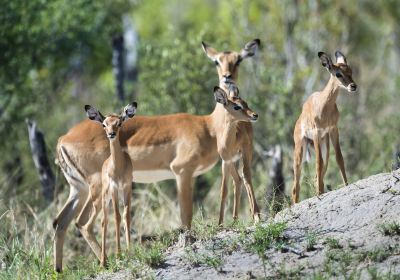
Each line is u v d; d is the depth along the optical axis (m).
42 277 32.75
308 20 68.69
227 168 34.47
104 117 33.69
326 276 26.72
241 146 34.94
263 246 29.42
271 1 68.44
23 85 55.41
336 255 28.02
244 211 45.03
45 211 40.59
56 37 57.50
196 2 101.31
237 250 29.89
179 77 50.12
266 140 52.31
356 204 30.72
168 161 35.69
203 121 35.81
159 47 53.06
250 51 39.59
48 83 60.72
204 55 50.31
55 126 58.12
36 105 56.84
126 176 32.81
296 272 27.50
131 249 33.22
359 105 64.25
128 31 83.88
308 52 65.44
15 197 42.41
